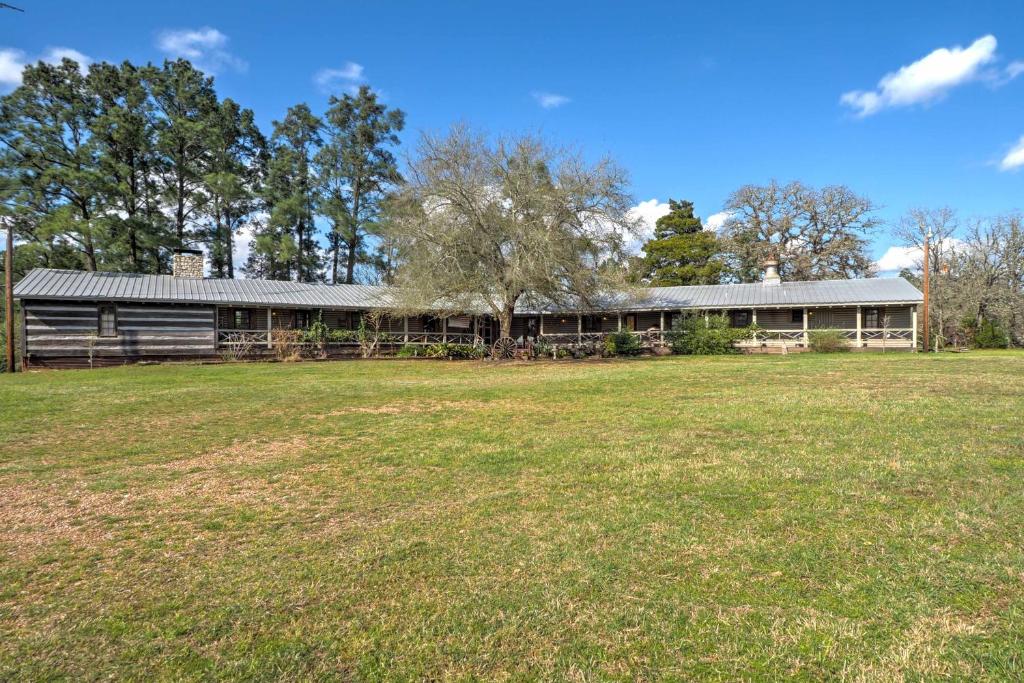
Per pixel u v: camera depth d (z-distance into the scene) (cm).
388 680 251
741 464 571
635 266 2762
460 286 2291
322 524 447
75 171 2800
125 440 771
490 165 2238
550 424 830
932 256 3850
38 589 343
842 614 294
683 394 1109
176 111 3375
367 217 3931
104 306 2309
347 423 880
